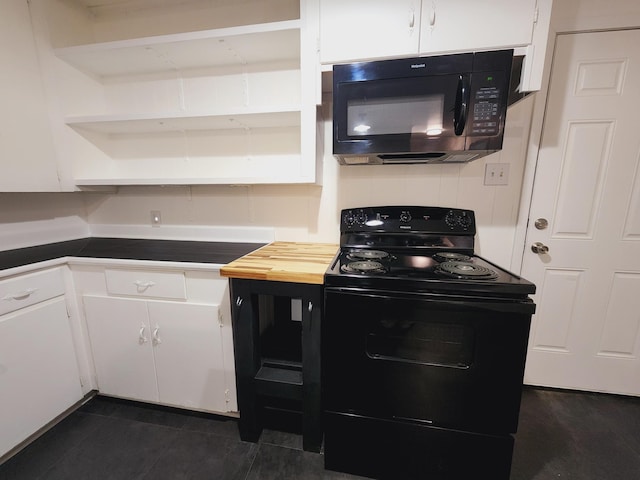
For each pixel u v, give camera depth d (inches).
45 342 55.3
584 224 62.5
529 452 53.2
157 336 57.7
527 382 70.6
